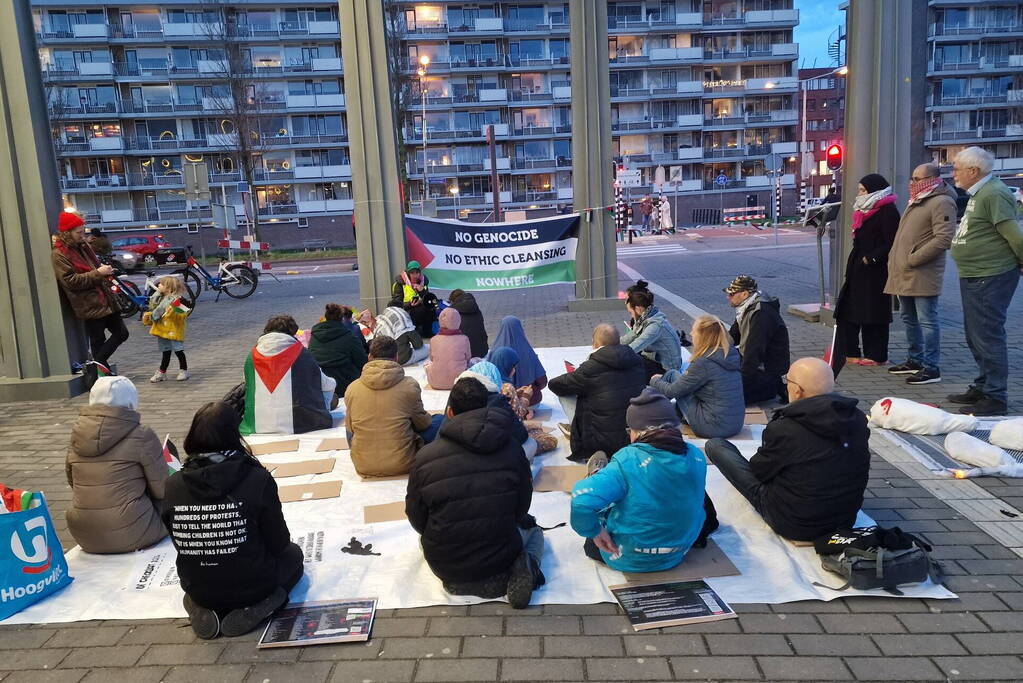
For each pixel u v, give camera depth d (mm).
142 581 3861
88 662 3172
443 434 3512
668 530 3598
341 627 3324
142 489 4246
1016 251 5680
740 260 20922
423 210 24688
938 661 2961
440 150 60875
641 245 29594
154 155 56500
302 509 4660
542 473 5070
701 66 61531
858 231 7723
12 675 3096
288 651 3189
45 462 6117
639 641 3164
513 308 13766
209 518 3232
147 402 7965
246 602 3371
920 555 3465
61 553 3846
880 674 2895
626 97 60875
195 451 3355
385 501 4762
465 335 8141
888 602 3402
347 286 20281
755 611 3354
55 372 8578
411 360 8961
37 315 8430
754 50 61094
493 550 3471
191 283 21891
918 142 12969
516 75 61000
